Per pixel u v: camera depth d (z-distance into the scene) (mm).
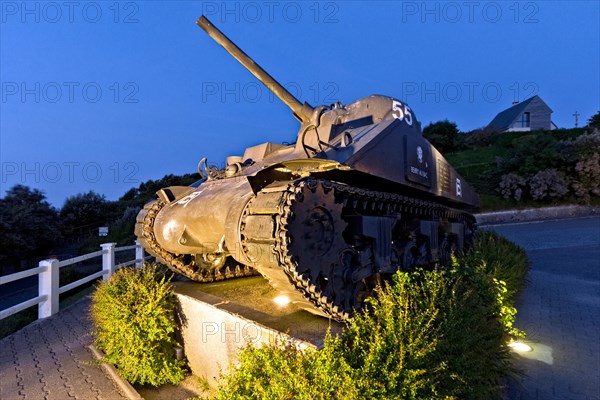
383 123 5492
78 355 5398
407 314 3529
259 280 6988
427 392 3055
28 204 23625
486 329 4355
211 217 5109
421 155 6387
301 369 3033
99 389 4395
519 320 6980
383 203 5488
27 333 6355
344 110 6789
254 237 3846
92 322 6957
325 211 4168
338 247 4297
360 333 3441
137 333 4742
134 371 4730
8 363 5109
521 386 4480
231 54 6852
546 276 10836
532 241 17109
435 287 4207
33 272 7078
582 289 9320
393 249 5957
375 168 4781
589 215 24141
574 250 14875
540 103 42844
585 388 4441
